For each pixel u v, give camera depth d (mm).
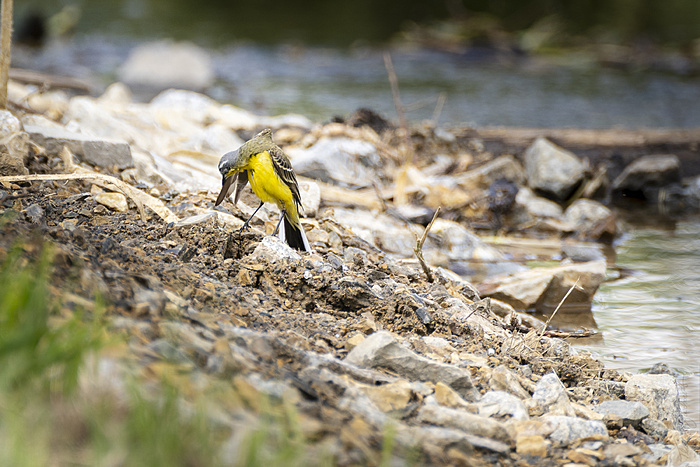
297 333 7672
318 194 13070
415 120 27203
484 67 42406
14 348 4602
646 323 11586
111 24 51094
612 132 24047
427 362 7246
